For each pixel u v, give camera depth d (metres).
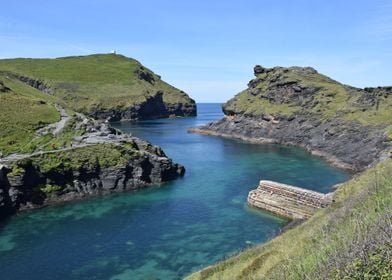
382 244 12.11
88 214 69.06
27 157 80.00
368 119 129.75
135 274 45.34
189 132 194.75
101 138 93.75
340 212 29.31
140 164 88.56
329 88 166.38
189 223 63.00
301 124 155.50
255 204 71.06
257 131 169.50
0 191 69.69
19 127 94.25
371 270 11.32
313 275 15.24
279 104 175.62
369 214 19.67
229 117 189.88
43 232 60.00
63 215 68.81
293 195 66.50
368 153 109.94
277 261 28.83
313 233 30.02
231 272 32.69
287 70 189.75
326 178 92.88
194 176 95.69
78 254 51.31
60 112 109.88
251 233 58.16
